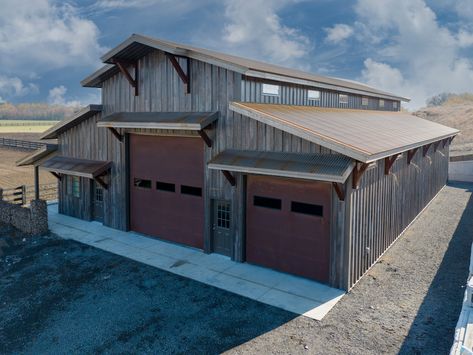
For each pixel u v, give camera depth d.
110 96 14.91
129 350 7.73
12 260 12.31
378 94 22.56
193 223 13.12
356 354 7.36
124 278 10.83
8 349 7.94
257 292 9.88
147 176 14.34
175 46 11.73
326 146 9.20
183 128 11.40
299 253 10.66
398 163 13.38
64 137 17.06
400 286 10.12
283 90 13.54
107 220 15.66
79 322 8.77
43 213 14.68
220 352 7.55
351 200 9.62
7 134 72.12
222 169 10.87
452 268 11.22
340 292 9.82
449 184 25.47
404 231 14.68
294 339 7.88
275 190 10.95
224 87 11.66
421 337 7.84
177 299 9.61
